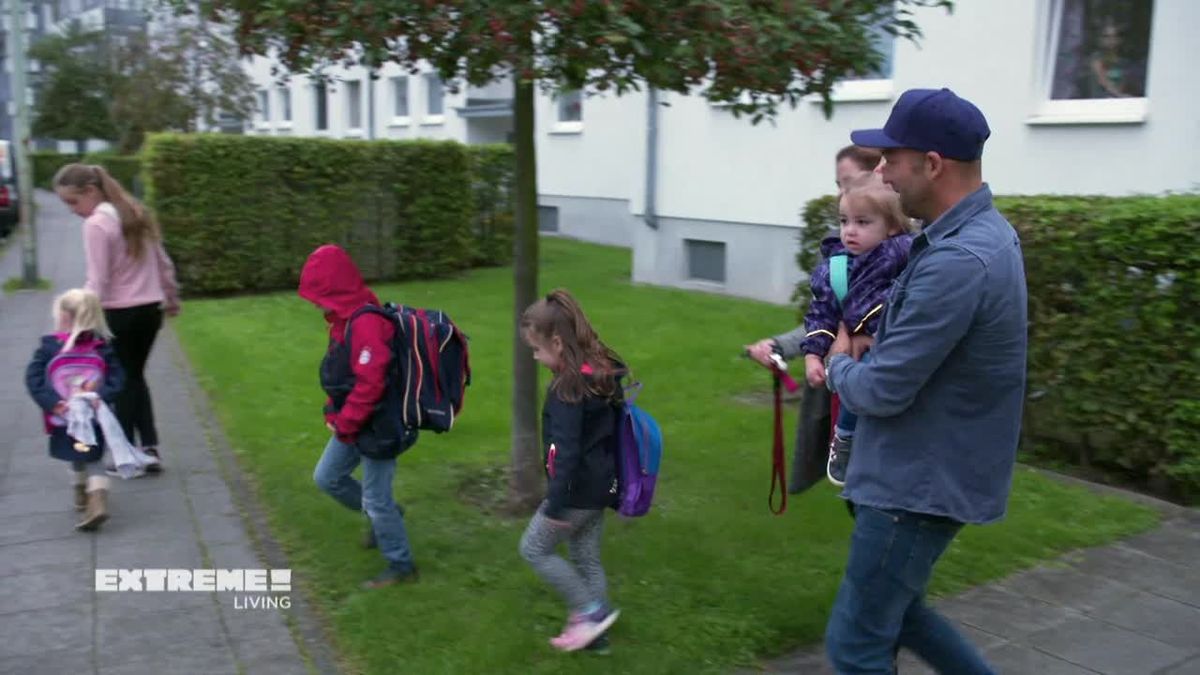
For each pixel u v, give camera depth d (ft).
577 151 63.10
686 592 13.97
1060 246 18.75
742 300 39.34
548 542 12.20
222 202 40.75
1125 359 18.16
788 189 38.11
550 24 13.09
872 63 14.42
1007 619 13.53
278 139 41.65
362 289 13.65
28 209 43.55
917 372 8.20
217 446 21.24
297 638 13.05
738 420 22.57
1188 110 25.66
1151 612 13.76
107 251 18.19
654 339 31.37
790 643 12.78
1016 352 8.43
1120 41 27.71
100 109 116.26
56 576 14.83
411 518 16.85
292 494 17.97
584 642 12.31
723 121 40.37
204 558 15.55
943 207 8.68
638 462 12.13
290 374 26.96
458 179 46.14
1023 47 29.50
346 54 14.35
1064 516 17.07
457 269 48.60
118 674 12.06
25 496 18.26
